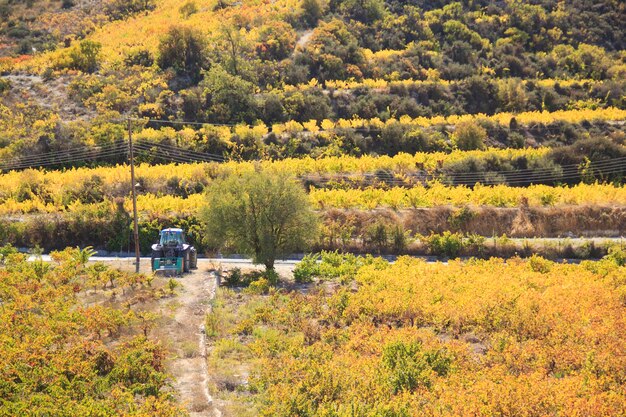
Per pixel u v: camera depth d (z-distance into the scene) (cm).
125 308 3017
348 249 4506
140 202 4684
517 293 3159
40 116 6475
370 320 2997
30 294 3120
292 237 3909
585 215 4972
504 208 5022
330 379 2200
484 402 2067
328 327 2903
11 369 2188
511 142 6656
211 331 2798
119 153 5828
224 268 4044
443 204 5031
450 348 2495
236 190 3900
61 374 2205
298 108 6844
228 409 2112
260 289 3484
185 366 2423
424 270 3728
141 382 2228
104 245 4497
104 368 2333
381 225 4519
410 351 2439
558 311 2925
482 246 4466
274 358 2491
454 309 2966
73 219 4516
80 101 6781
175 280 3478
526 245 4475
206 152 5962
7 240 4456
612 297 3225
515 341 2673
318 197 4919
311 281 3803
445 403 2072
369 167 5656
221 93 6750
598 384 2250
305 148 6138
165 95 6788
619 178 5922
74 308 3023
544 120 7031
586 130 6981
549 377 2392
